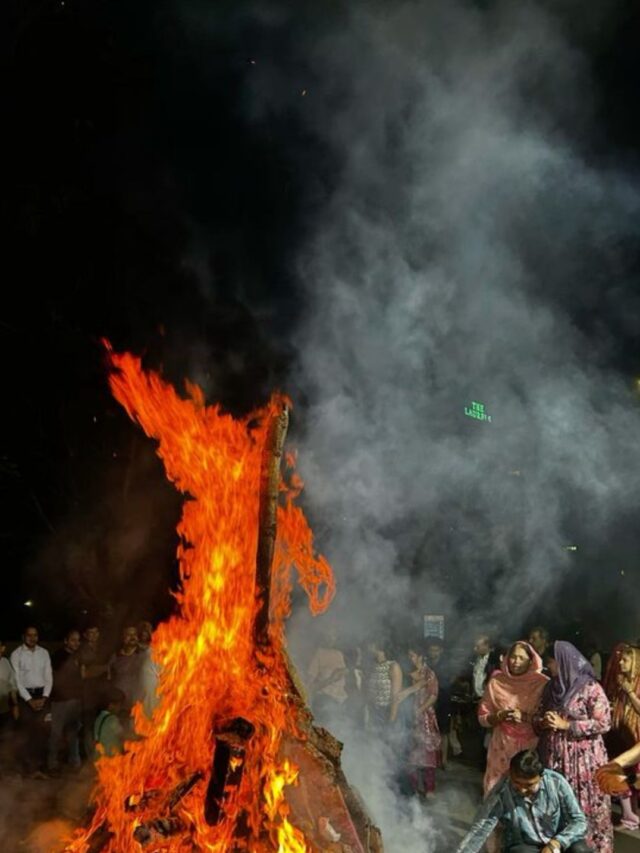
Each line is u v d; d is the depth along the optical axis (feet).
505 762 25.13
